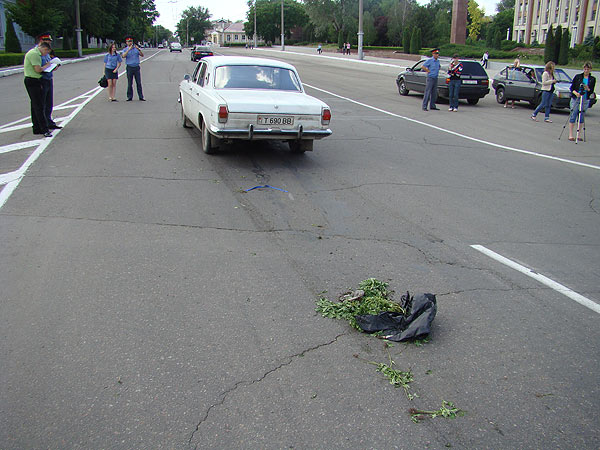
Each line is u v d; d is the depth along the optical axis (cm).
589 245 579
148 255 492
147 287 429
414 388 317
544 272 498
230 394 304
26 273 445
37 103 1011
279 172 822
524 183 842
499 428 286
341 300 420
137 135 1063
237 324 379
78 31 5116
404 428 283
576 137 1236
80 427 275
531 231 617
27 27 4009
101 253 491
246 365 332
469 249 549
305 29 10738
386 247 542
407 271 484
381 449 267
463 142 1174
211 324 378
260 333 369
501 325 395
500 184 829
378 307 399
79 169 789
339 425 283
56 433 271
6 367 321
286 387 312
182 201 657
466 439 276
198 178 764
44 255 482
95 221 575
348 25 7912
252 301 413
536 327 395
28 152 891
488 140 1213
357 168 880
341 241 552
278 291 432
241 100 799
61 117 1267
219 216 610
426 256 523
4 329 362
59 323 371
